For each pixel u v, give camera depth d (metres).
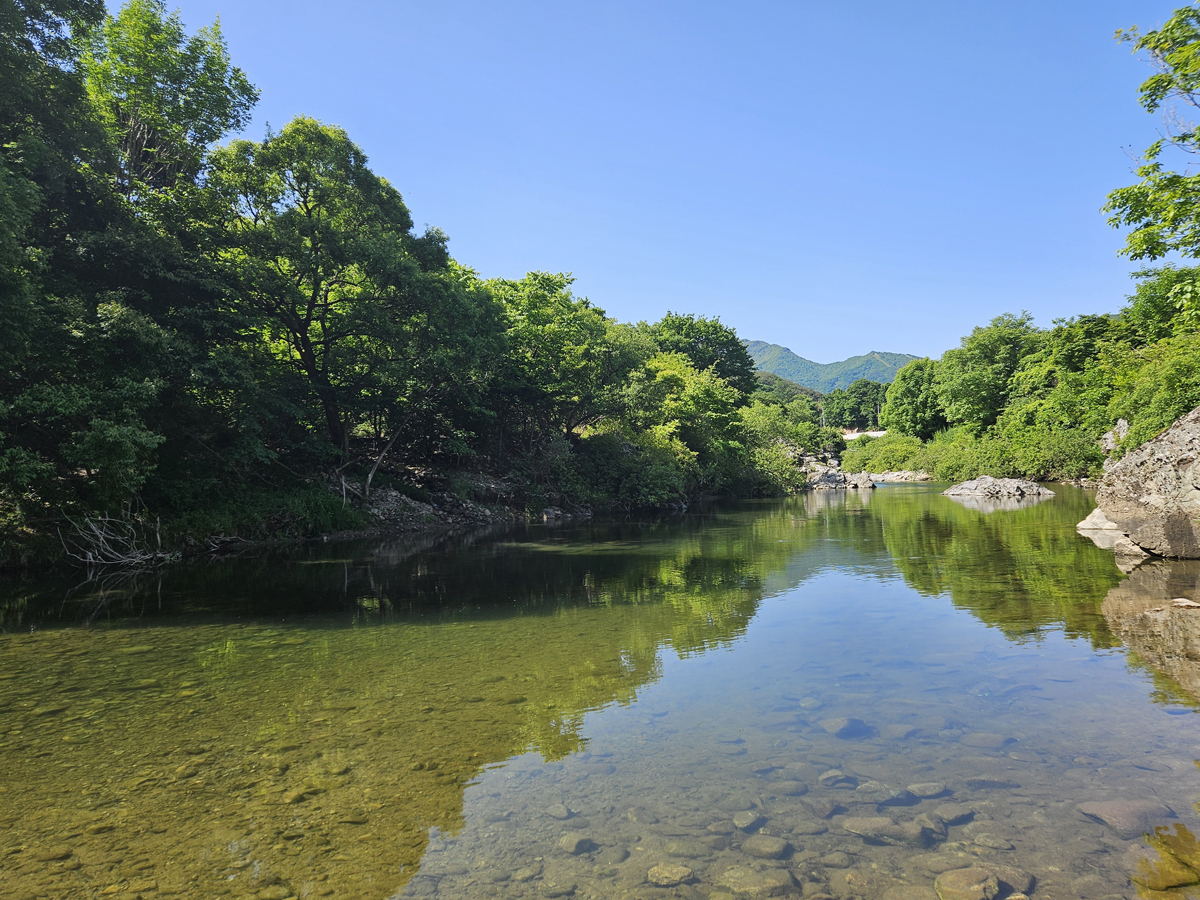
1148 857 3.54
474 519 28.92
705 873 3.52
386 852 3.79
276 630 9.37
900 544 18.61
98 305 16.02
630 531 24.78
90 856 3.78
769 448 57.66
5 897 3.36
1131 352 40.66
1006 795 4.29
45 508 15.55
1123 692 6.13
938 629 8.86
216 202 20.72
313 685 6.91
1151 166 12.34
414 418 29.86
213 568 15.62
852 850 3.72
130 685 6.95
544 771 4.84
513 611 10.57
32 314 13.59
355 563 16.41
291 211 22.16
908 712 5.87
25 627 9.63
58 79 16.08
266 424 22.70
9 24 14.07
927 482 64.88
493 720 5.87
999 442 54.28
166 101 20.67
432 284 24.06
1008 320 69.06
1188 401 26.72
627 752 5.16
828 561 15.75
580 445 38.91
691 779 4.68
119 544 16.38
